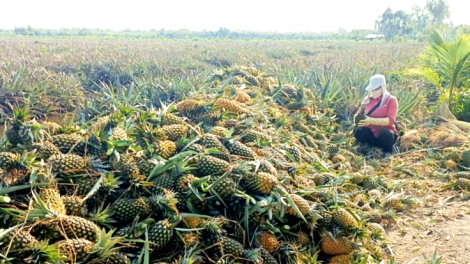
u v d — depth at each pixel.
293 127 7.42
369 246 4.33
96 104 7.52
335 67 15.02
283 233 4.10
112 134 4.44
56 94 12.03
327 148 7.23
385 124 7.88
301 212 4.11
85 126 5.34
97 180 3.80
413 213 5.53
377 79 8.00
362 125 8.01
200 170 4.22
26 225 3.04
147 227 3.42
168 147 4.50
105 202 3.76
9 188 3.42
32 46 33.41
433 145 8.20
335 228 4.21
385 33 103.06
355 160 7.14
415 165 7.32
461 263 4.25
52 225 3.06
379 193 5.82
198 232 3.53
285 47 42.25
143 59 19.11
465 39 10.59
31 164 3.66
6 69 14.99
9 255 2.79
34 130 4.23
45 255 2.79
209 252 3.55
